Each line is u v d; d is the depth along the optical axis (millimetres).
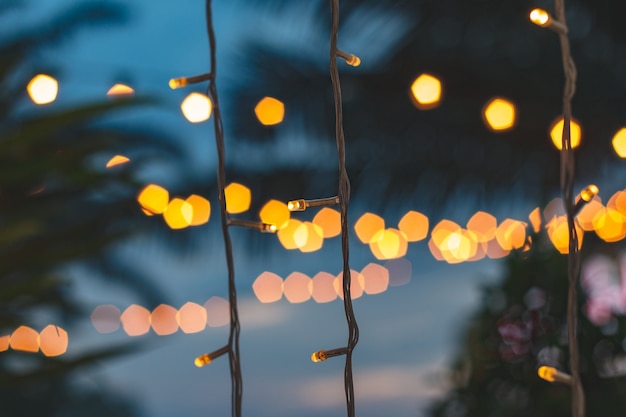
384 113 5316
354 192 5402
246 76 5418
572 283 1191
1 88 2816
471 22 5211
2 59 2807
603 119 5180
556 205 3797
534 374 2488
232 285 1293
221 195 1293
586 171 5266
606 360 2436
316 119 5363
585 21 5160
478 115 5277
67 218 4125
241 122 5410
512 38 5234
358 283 8766
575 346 1191
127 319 7320
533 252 2604
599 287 2600
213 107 1294
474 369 2588
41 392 5344
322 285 8719
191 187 5902
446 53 5262
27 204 2500
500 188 5359
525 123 5219
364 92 5340
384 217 5566
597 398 2398
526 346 2525
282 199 5598
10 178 2275
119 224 4484
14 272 2311
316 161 5512
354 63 1275
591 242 5078
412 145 5344
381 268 8969
